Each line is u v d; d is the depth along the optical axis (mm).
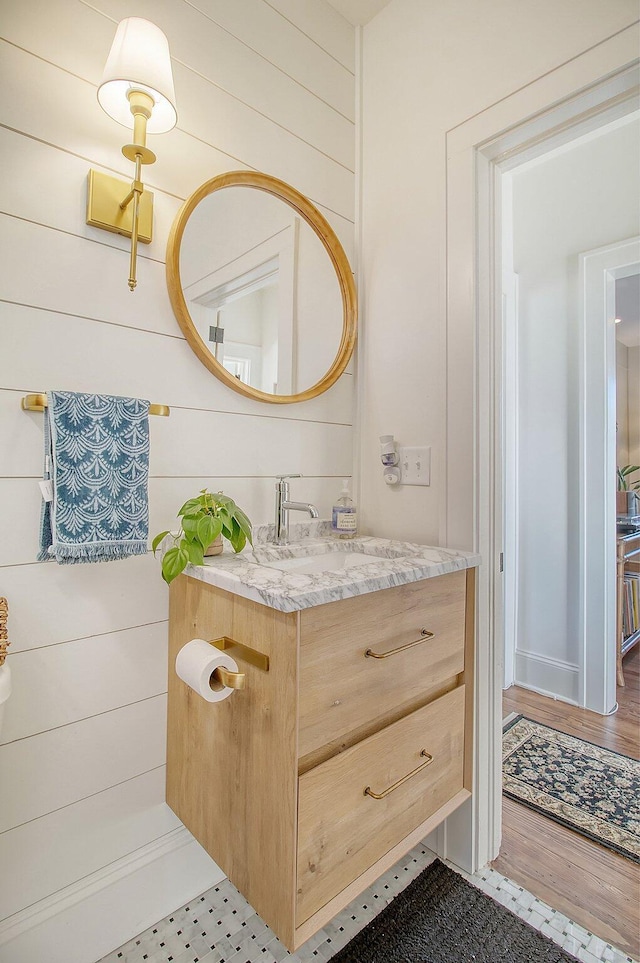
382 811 1011
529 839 1425
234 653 966
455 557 1217
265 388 1394
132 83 972
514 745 1921
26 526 990
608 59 1085
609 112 1171
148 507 1094
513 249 2461
